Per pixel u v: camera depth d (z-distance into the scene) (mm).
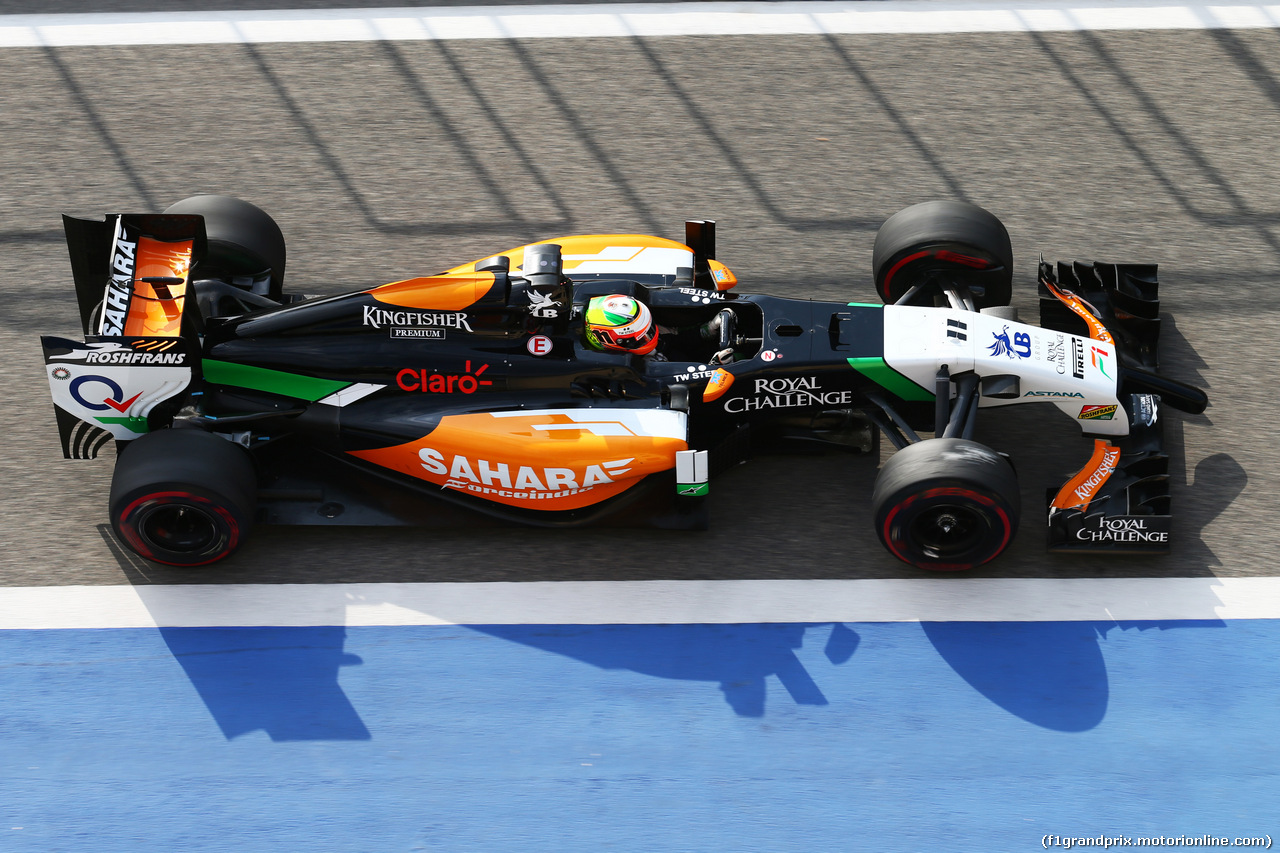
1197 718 22938
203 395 25109
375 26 40031
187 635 24391
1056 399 25156
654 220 33719
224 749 22625
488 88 37875
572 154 35750
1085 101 37219
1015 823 21500
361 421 24688
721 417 25797
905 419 26359
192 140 36156
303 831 21438
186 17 40375
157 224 25062
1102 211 33781
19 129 36438
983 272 27688
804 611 24750
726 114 36969
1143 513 24953
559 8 40844
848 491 27031
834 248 32812
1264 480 26969
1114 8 40438
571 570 25531
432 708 23250
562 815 21625
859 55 38969
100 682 23672
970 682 23531
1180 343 30125
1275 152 35438
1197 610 24578
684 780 22109
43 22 40031
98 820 21641
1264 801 21766
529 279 23922
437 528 26312
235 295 26312
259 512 25109
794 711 23125
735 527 26328
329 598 25016
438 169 35281
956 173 35000
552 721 23031
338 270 32312
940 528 23844
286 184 34781
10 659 24016
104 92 37656
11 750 22641
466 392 24922
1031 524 26203
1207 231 33125
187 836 21391
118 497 22844
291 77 38219
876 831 21375
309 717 23109
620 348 24312
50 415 28609
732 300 26203
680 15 40531
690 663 23906
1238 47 38844
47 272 32219
